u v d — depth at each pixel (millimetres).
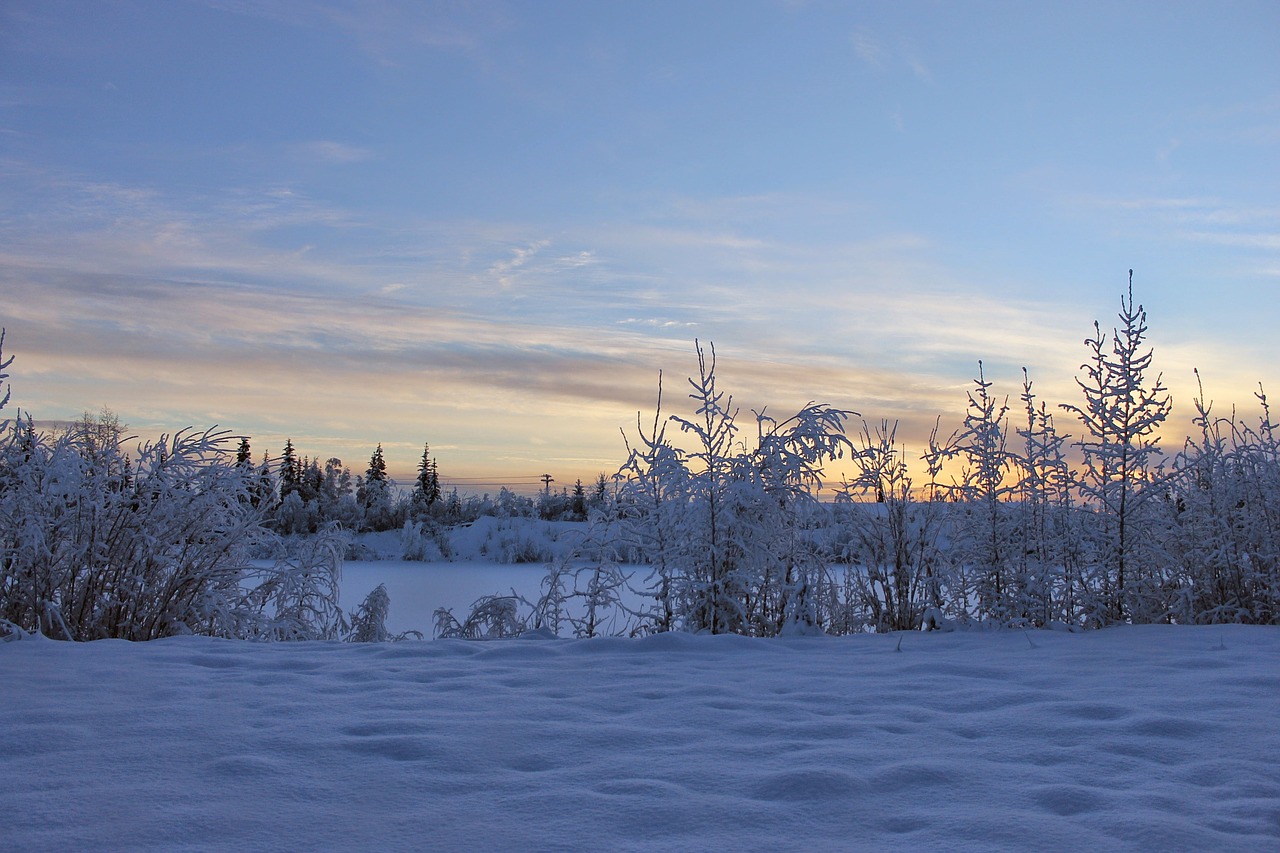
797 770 2971
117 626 6984
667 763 3172
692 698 4238
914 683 4609
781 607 7438
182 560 7344
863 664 5277
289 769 3066
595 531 7582
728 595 7332
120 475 7238
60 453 7031
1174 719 3619
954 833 2508
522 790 2887
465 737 3471
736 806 2721
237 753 3240
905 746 3393
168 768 3059
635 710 4012
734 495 7320
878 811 2697
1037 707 3969
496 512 41031
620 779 2988
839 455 7676
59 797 2748
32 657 5125
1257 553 7594
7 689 4242
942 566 7703
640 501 7672
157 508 7246
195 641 6008
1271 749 3297
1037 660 5340
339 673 4828
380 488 42656
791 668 5117
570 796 2803
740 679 4758
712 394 7707
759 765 3160
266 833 2492
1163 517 8062
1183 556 7965
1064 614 7418
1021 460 7641
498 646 5840
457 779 2992
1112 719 3779
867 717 3881
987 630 7207
